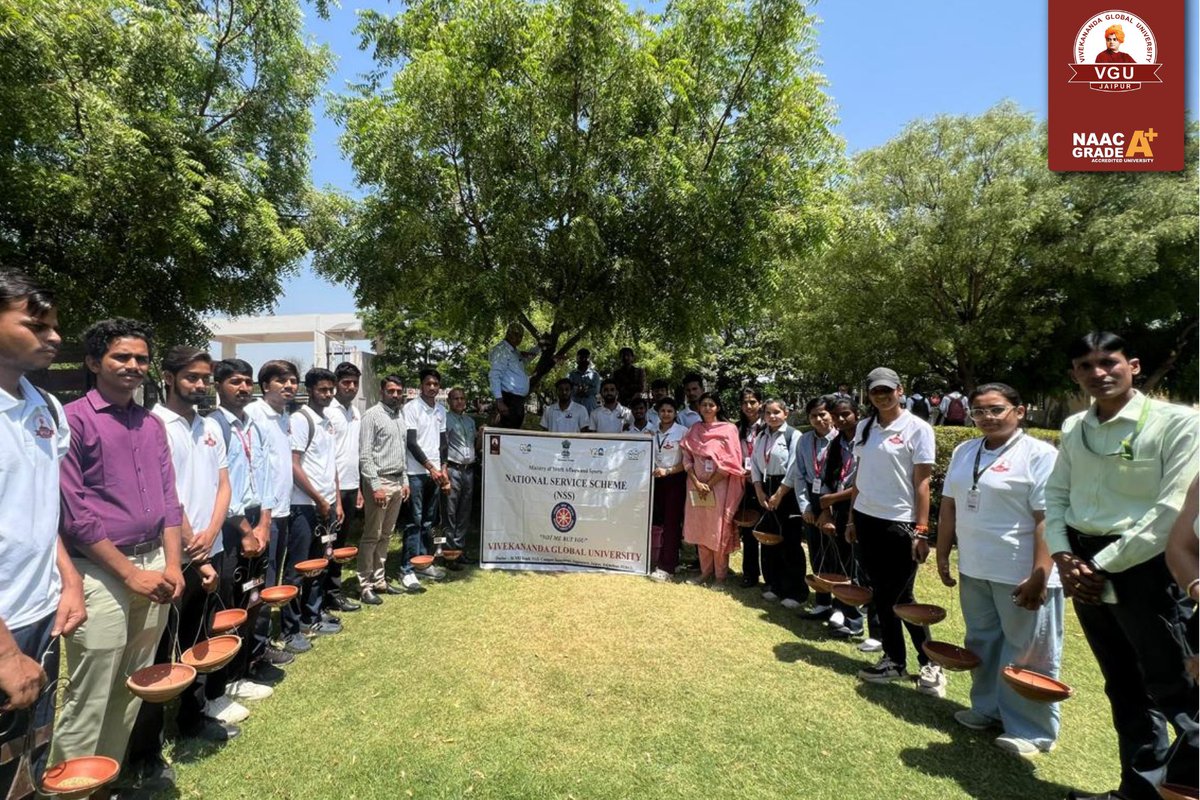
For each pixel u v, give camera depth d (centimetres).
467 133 648
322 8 884
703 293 734
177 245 739
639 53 635
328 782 272
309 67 968
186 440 300
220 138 814
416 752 294
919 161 1617
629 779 277
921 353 1734
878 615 385
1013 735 305
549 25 659
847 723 327
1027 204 1477
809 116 680
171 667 251
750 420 609
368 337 1577
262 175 849
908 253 1546
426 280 825
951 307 1686
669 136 673
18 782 184
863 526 387
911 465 372
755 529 552
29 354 192
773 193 696
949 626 468
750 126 686
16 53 550
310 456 442
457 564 606
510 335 757
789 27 660
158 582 245
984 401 316
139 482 250
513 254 674
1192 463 230
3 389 192
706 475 566
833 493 469
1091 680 389
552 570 597
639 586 551
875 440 383
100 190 657
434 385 573
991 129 1577
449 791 267
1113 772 290
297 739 304
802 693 358
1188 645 239
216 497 314
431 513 597
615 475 595
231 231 816
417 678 368
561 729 315
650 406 834
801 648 424
